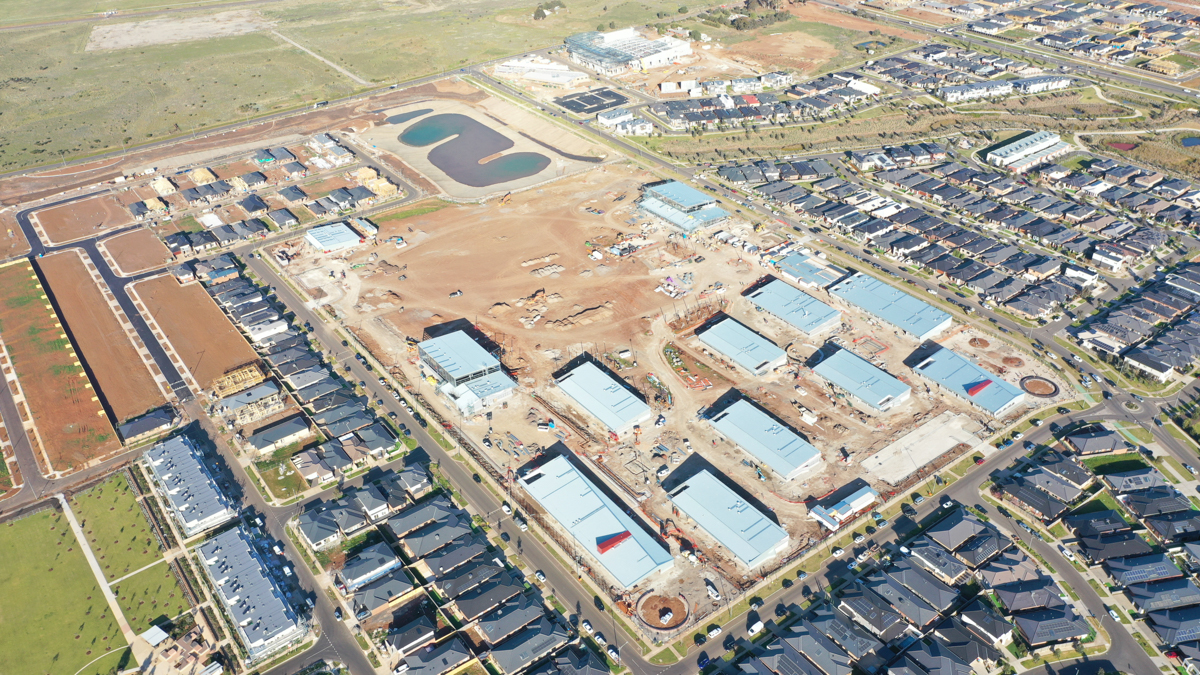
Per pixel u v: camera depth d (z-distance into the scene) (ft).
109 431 463.83
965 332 518.37
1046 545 371.15
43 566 379.55
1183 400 452.35
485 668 328.70
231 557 373.20
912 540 374.84
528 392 485.56
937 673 311.47
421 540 379.96
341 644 339.98
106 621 351.87
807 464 417.69
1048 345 502.38
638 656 331.98
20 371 514.27
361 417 463.42
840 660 320.29
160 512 408.67
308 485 421.59
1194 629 321.93
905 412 455.22
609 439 447.42
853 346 510.58
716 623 344.08
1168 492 389.60
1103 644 326.03
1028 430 437.17
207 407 478.18
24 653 338.34
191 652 336.70
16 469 439.63
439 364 486.79
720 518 386.93
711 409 465.47
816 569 367.04
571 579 366.63
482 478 424.05
